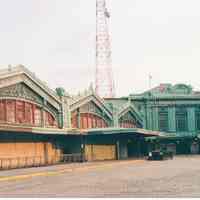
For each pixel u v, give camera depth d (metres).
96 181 26.12
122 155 68.69
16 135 44.78
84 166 41.75
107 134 55.25
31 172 33.91
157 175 30.41
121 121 72.81
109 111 67.56
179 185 22.97
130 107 76.31
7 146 43.09
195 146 86.69
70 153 56.19
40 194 19.53
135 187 22.11
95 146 60.81
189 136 84.00
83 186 23.11
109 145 65.06
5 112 43.38
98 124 64.00
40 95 49.53
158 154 58.22
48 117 51.59
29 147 47.34
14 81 44.41
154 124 82.56
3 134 42.34
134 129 53.59
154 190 20.58
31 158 47.25
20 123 45.72
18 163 44.50
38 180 27.72
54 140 53.09
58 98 53.22
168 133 83.06
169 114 83.81
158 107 83.44
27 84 46.97
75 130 52.25
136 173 32.78
